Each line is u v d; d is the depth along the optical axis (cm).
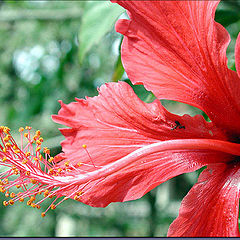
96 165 30
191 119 30
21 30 73
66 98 57
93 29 33
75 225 64
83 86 60
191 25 28
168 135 30
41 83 60
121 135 30
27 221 65
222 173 29
